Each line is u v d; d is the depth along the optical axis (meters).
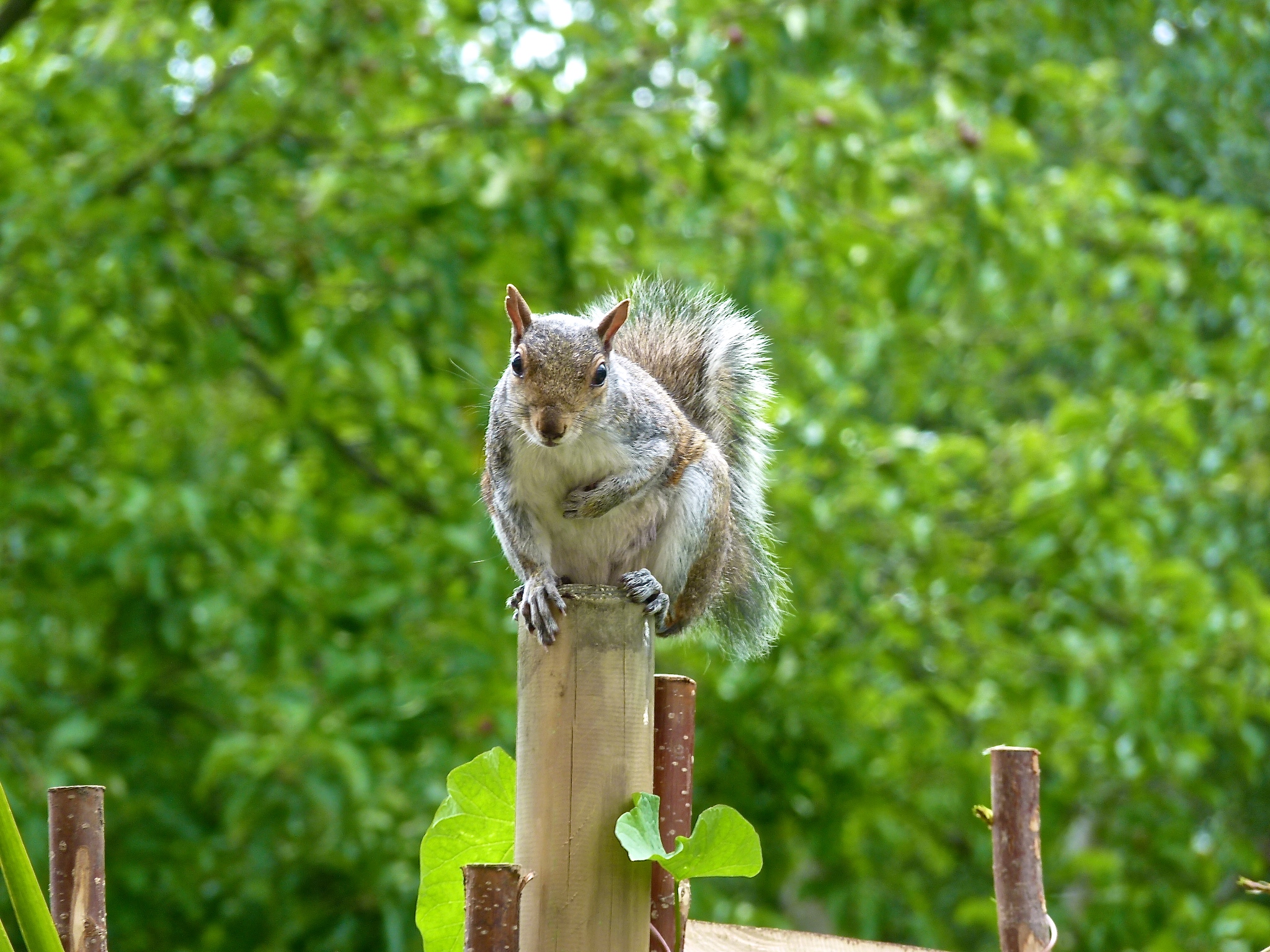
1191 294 13.71
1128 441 11.41
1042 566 11.78
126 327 11.96
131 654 11.21
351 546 10.93
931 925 12.16
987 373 14.59
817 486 12.11
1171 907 11.88
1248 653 11.34
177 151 10.87
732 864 3.38
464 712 10.02
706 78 10.60
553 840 3.50
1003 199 10.38
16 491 10.48
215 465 11.83
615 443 5.31
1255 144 17.83
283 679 10.83
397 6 11.20
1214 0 14.33
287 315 10.68
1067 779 12.68
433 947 3.89
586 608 3.58
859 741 11.38
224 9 9.95
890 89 15.05
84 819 3.54
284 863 11.27
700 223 11.44
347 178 10.79
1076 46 15.05
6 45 11.14
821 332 12.57
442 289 10.54
